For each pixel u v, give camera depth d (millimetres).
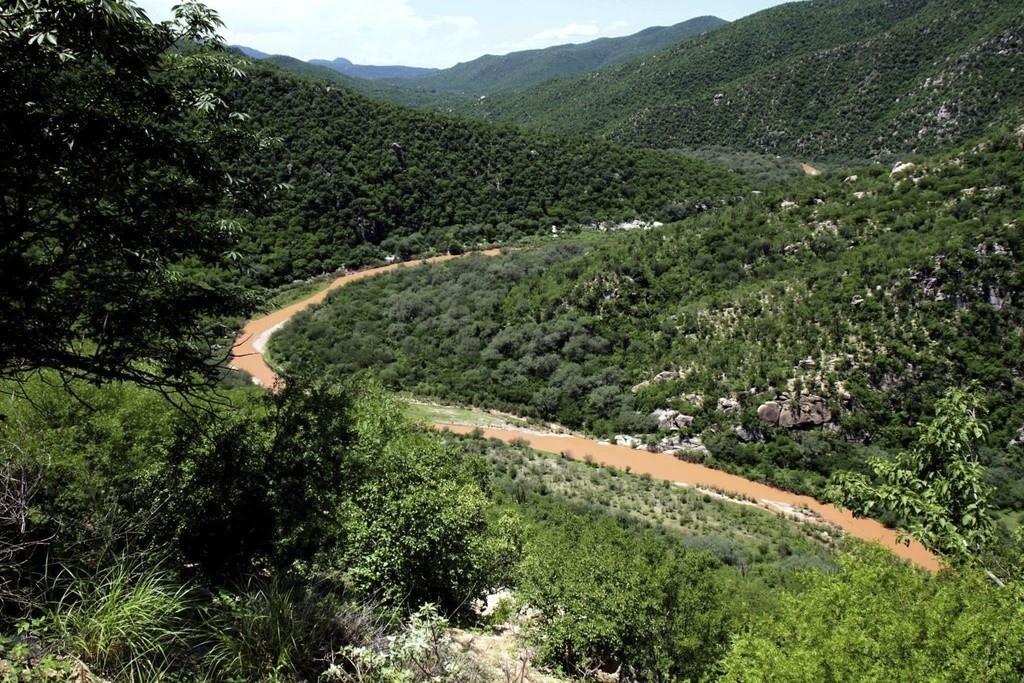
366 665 4594
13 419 6543
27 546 4699
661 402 46438
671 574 12367
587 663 10969
